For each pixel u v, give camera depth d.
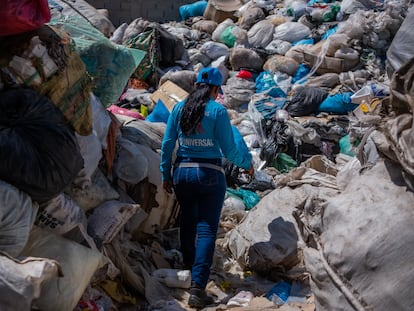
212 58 9.45
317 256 3.10
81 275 3.36
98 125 4.34
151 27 9.05
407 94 2.88
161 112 6.38
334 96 7.50
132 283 4.15
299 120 7.22
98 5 12.37
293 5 10.30
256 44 9.55
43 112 3.41
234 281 4.48
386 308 2.73
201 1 12.12
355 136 6.37
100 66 4.46
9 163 3.13
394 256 2.76
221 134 4.22
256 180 6.07
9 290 2.68
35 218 3.40
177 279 4.27
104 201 4.23
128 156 4.62
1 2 3.36
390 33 8.27
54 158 3.28
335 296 2.96
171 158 4.44
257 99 7.62
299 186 4.70
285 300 4.20
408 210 2.83
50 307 3.17
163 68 9.15
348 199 3.05
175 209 5.02
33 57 3.56
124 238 4.49
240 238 4.65
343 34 8.41
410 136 2.81
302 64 8.52
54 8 4.67
